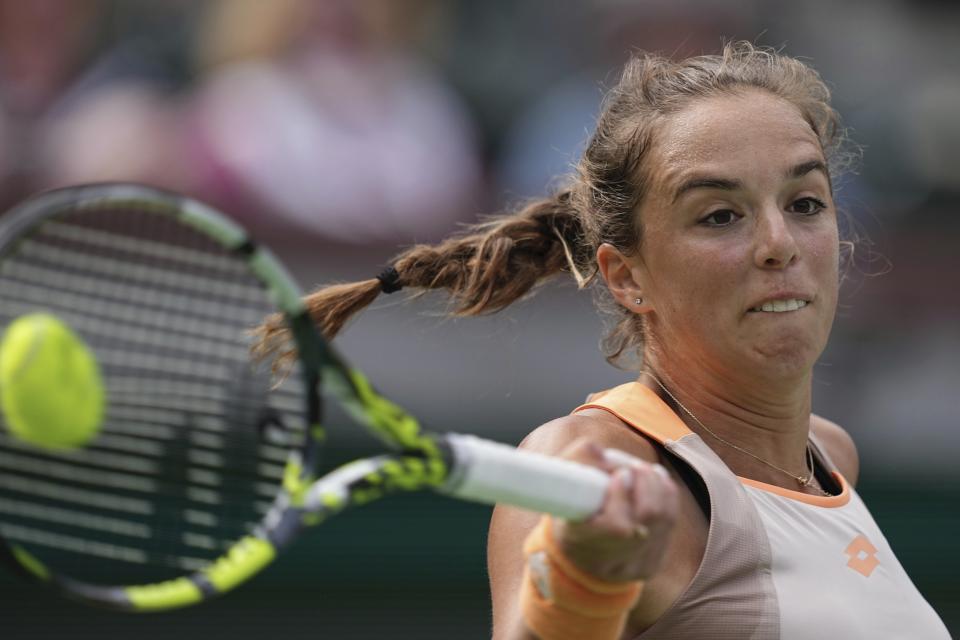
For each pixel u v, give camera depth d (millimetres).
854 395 24734
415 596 21828
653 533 7816
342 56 27484
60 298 9062
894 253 25438
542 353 23500
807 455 11203
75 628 20953
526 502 7703
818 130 10969
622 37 29734
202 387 9398
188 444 8875
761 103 10266
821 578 9750
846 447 12531
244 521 8992
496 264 11336
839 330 24828
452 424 23156
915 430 24453
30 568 7094
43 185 26672
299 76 26969
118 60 28062
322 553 21734
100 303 9180
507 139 29453
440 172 28109
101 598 7203
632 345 11352
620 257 10727
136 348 9859
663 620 9344
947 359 25062
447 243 11539
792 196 10133
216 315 9672
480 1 30094
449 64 29422
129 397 9172
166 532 8664
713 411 10484
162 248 9516
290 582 21641
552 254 11648
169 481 9578
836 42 31109
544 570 8094
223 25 27625
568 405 23469
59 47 28078
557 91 29781
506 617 9078
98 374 7453
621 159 10555
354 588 21734
